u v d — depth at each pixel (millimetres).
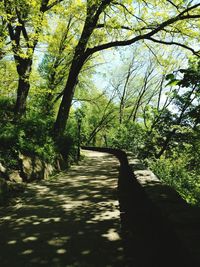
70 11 17734
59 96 26734
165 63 19547
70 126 22172
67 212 8289
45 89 19547
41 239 6281
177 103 23344
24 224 7246
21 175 11688
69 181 13062
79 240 6227
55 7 17375
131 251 5699
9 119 14961
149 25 17172
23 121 14180
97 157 26781
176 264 4367
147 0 16953
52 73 25750
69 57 25906
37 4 14445
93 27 17609
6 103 19531
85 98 40281
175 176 21375
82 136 41375
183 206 5789
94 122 54531
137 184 9234
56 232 6707
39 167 13117
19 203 9164
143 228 6949
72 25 24141
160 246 5602
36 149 13203
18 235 6504
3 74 23281
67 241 6180
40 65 27516
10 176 11062
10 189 10062
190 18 16094
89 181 13211
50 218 7734
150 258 5402
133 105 53250
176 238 4441
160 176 21281
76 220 7582
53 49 24953
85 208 8719
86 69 30969
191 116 6301
